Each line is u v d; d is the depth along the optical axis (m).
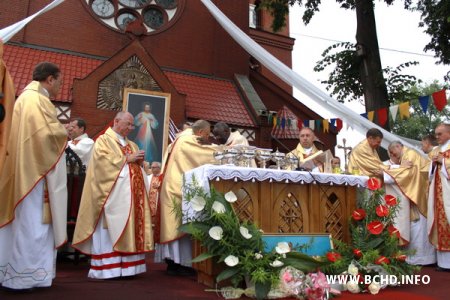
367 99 14.22
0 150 3.30
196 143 5.39
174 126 14.56
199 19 18.33
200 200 4.19
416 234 6.65
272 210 4.48
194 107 15.76
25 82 13.41
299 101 17.59
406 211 6.49
